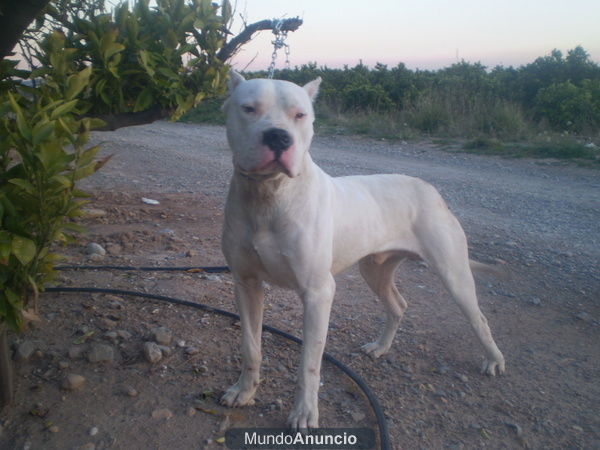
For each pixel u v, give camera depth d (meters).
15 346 1.41
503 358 1.52
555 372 1.54
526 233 2.91
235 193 1.16
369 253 1.40
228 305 1.80
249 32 1.63
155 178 4.02
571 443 1.24
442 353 1.62
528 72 8.17
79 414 1.21
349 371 1.45
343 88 8.11
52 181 0.98
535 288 2.15
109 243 2.30
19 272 1.03
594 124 6.24
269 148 1.03
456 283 1.46
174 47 1.62
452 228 1.48
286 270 1.17
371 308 1.91
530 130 6.05
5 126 0.98
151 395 1.30
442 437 1.24
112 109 1.72
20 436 1.14
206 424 1.22
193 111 8.21
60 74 1.38
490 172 4.52
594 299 2.06
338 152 5.45
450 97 6.96
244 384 1.29
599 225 3.07
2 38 1.18
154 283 1.91
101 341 1.49
